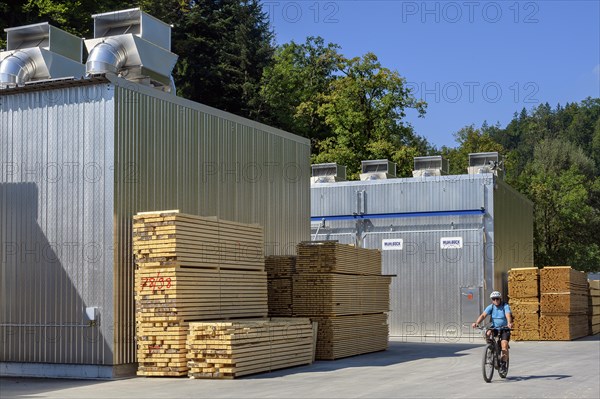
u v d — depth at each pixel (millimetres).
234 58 57250
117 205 17391
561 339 30812
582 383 15852
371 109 59719
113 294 17125
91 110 17703
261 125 23812
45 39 21688
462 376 17234
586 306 35156
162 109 18984
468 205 33156
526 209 40812
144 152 18281
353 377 16906
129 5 44719
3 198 18531
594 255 71562
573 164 78250
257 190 23359
